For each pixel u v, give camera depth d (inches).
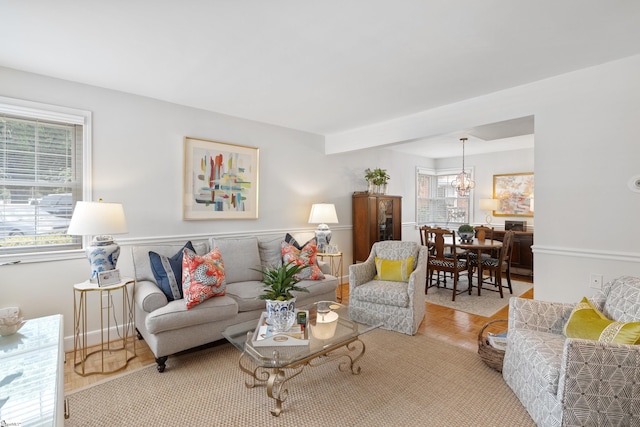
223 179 146.3
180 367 96.2
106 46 85.3
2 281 96.7
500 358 91.3
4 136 99.1
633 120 92.1
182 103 132.3
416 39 82.4
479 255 173.3
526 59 93.6
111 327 116.5
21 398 50.3
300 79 107.9
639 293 69.5
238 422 71.4
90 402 78.2
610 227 96.1
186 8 68.6
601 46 86.4
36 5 66.9
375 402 78.7
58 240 108.3
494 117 119.7
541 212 108.4
